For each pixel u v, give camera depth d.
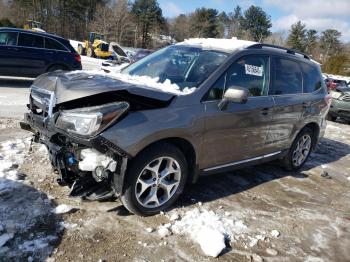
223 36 77.94
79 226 3.45
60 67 12.23
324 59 78.75
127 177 3.51
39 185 4.08
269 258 3.45
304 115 5.60
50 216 3.52
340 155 7.88
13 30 11.36
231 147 4.41
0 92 10.02
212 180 5.05
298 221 4.27
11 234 3.15
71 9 66.19
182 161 3.88
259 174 5.68
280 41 80.50
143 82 4.11
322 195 5.24
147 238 3.43
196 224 3.75
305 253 3.63
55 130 3.55
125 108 3.39
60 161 3.60
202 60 4.46
